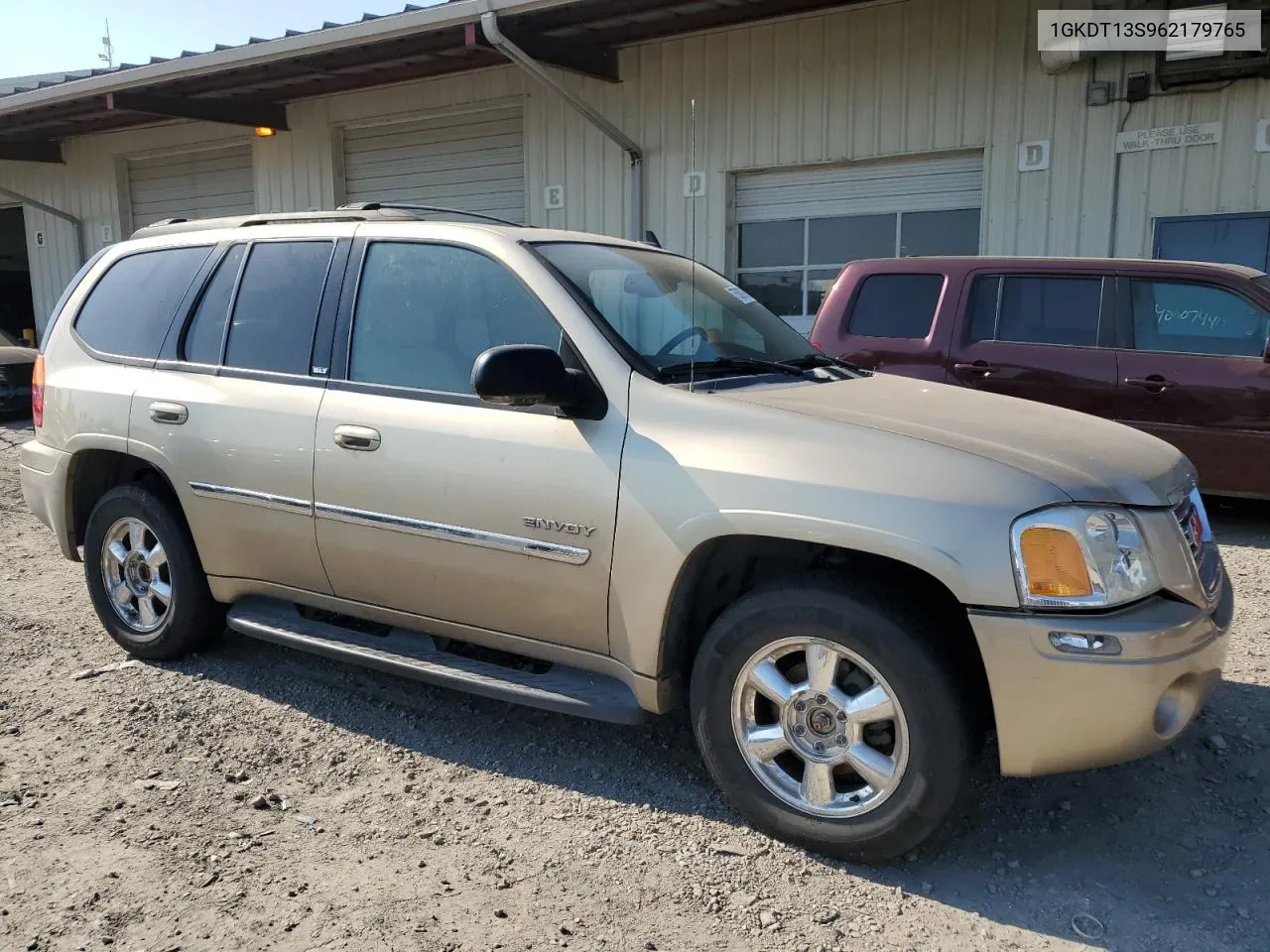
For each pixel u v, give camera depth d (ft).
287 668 14.82
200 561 14.24
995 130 33.53
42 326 63.62
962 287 24.38
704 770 11.84
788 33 36.42
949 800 9.17
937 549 8.95
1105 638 8.66
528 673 11.62
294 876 9.64
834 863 9.85
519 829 10.53
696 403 10.45
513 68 42.45
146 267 15.43
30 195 62.59
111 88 43.80
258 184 51.72
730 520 9.73
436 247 12.44
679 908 9.18
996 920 9.03
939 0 33.73
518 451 11.02
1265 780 11.46
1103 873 9.76
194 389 13.84
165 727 12.87
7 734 12.69
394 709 13.48
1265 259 30.48
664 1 32.94
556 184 42.19
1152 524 9.28
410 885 9.52
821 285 37.68
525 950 8.59
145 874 9.64
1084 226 32.76
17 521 25.50
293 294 13.47
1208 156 30.78
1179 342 22.48
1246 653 15.17
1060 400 23.21
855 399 11.05
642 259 13.41
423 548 11.76
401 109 45.88
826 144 36.29
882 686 9.34
